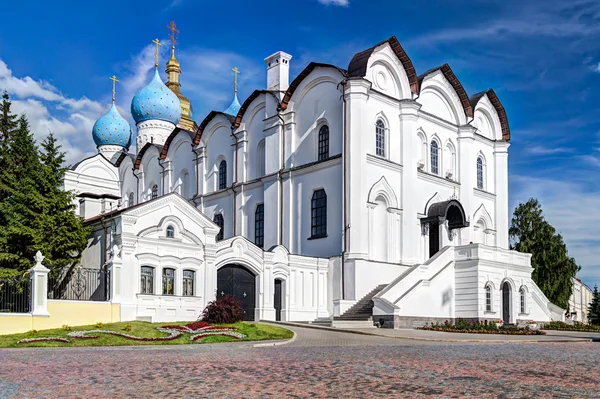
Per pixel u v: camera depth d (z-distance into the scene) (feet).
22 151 141.90
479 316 123.85
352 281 126.00
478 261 125.70
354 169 129.08
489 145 172.14
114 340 78.07
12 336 80.07
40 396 33.99
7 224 126.52
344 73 134.62
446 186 154.71
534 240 189.67
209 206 172.65
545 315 147.43
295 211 143.84
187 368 46.26
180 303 114.32
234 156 164.45
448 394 33.19
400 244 137.90
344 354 59.16
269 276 127.34
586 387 35.94
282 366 47.16
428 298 122.01
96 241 120.98
